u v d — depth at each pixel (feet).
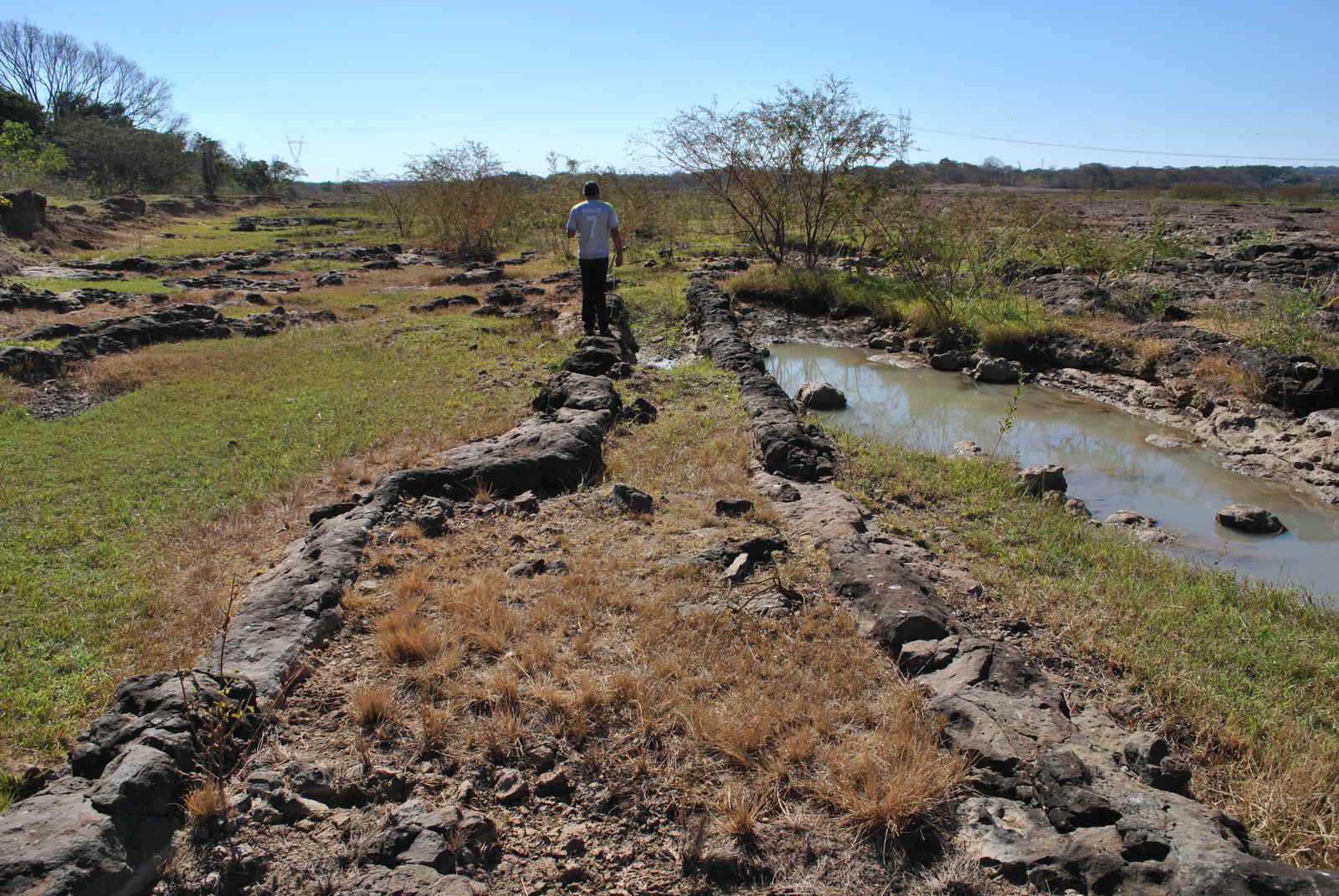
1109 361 40.55
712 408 30.12
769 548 17.54
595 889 9.30
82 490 21.70
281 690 12.28
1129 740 11.91
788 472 23.43
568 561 16.90
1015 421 35.42
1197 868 9.08
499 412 28.96
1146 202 159.33
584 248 39.47
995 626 15.78
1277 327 38.55
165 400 30.25
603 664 13.26
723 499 20.25
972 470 25.77
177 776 10.10
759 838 9.92
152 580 17.02
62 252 82.64
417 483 20.13
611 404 27.55
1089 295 50.65
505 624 14.23
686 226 102.01
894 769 10.89
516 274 71.41
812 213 70.44
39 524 19.54
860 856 9.77
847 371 43.32
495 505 19.60
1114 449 32.14
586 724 11.64
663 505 20.24
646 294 56.75
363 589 15.62
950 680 13.01
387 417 28.25
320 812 10.18
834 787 10.59
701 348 42.32
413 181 101.24
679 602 15.25
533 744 11.34
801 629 14.48
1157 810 10.23
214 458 24.30
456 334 42.65
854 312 54.60
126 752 10.18
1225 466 30.40
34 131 172.24
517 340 41.50
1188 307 47.01
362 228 127.95
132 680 11.98
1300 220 111.96
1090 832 9.95
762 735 11.46
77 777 10.32
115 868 8.76
